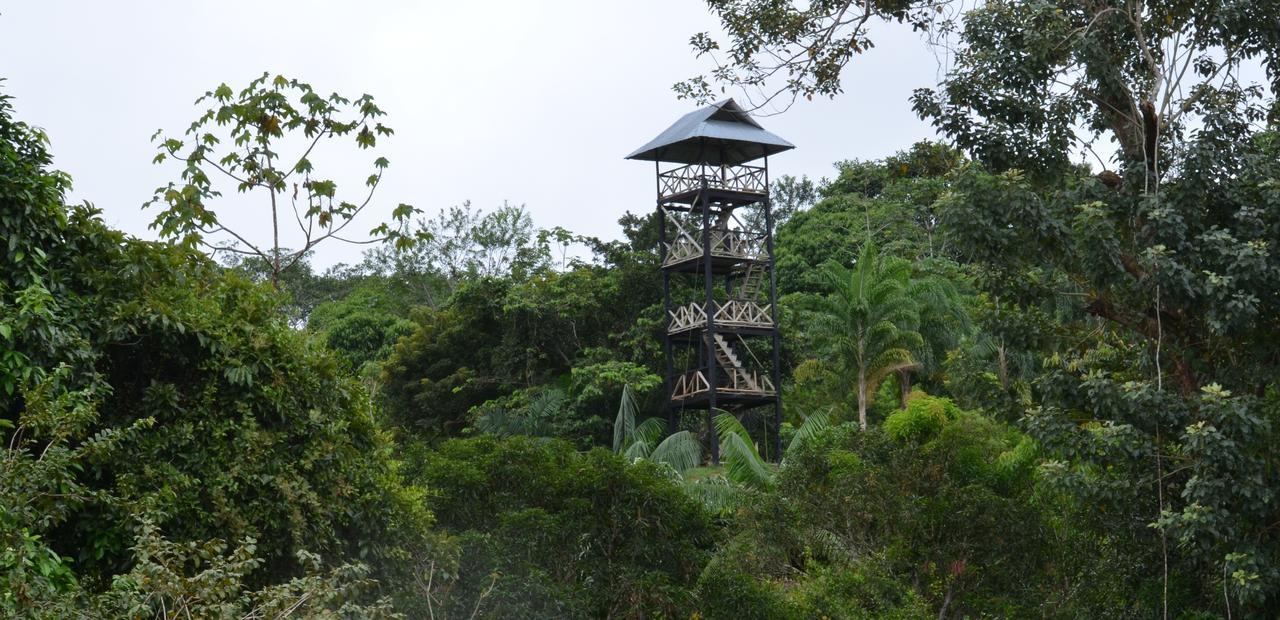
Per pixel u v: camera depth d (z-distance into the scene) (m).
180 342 10.20
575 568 14.13
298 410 10.68
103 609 7.39
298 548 10.02
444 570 12.05
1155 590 14.58
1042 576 15.83
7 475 7.44
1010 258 13.81
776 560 16.48
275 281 11.93
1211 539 12.65
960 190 13.59
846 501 16.59
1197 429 12.34
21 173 9.45
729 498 21.06
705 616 14.19
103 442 8.33
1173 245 13.06
